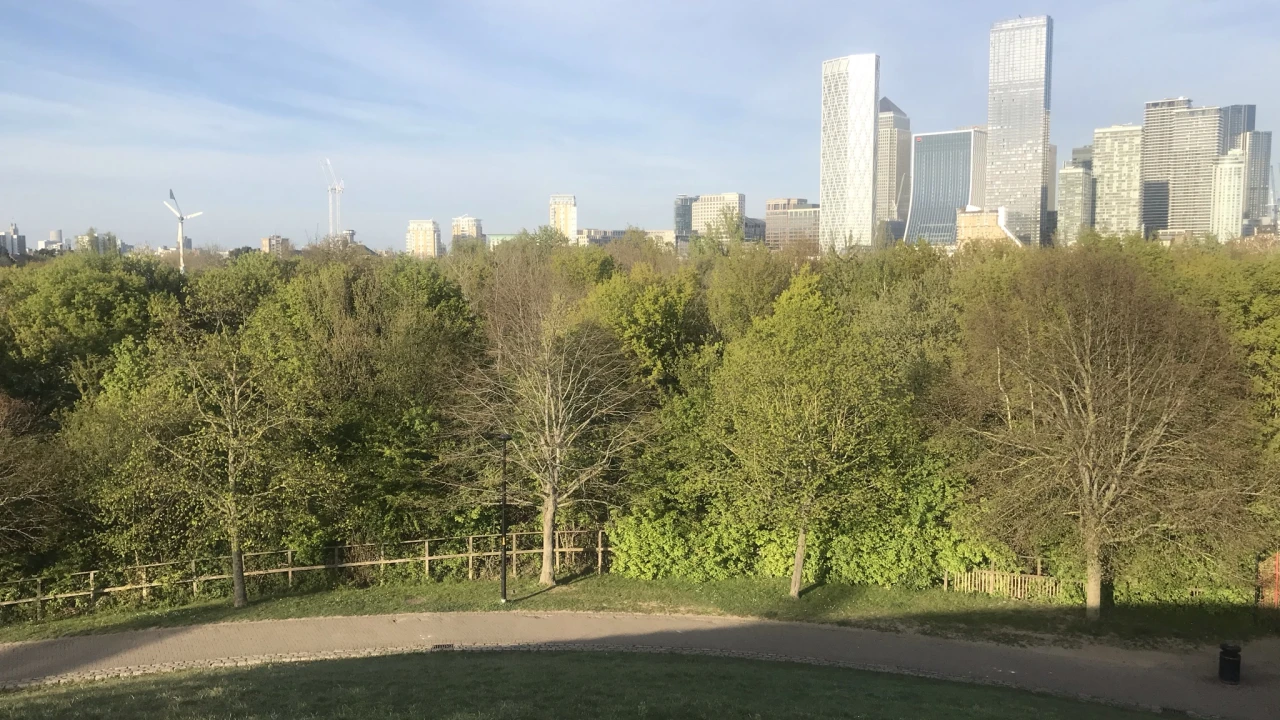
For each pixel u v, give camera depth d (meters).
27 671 19.88
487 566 28.83
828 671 20.52
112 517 24.59
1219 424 25.55
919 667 21.44
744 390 27.77
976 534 26.66
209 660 20.56
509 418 29.73
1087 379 25.75
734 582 28.27
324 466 26.06
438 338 38.69
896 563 27.73
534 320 39.66
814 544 28.00
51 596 24.17
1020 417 30.38
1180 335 27.55
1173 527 24.38
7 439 25.12
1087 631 24.38
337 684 16.75
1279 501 25.31
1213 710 19.61
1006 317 32.84
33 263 73.31
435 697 15.71
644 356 38.00
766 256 58.16
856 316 45.50
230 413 25.09
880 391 28.17
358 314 39.53
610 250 94.50
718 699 16.14
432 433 29.81
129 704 15.31
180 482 24.11
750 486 26.38
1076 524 25.62
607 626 23.80
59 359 42.44
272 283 53.66
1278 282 28.45
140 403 26.31
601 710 14.87
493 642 22.23
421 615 24.48
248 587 26.69
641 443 29.88
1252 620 25.52
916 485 27.70
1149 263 37.66
